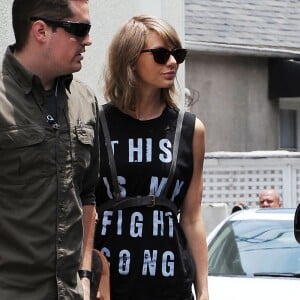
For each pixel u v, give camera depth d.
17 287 5.77
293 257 12.98
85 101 6.21
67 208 5.88
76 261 5.94
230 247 13.45
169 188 7.20
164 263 7.09
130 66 7.27
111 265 7.06
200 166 7.35
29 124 5.79
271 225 13.84
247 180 23.59
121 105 7.27
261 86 31.33
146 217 7.12
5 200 5.77
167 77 7.25
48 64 5.99
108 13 13.41
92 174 6.46
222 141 30.64
